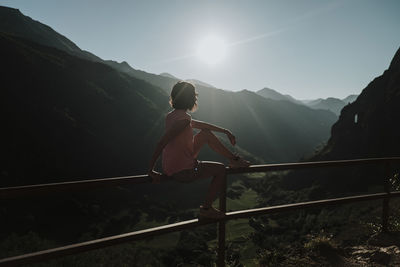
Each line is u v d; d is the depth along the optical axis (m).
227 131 2.42
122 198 67.88
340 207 43.81
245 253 25.23
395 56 88.56
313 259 3.21
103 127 93.25
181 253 36.84
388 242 3.47
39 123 80.50
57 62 108.31
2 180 62.50
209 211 2.42
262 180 97.31
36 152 73.44
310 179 78.56
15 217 53.16
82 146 82.50
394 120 73.31
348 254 3.31
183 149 2.12
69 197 62.25
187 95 2.10
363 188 65.19
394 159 3.73
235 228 45.91
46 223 54.34
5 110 77.50
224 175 2.56
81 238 51.28
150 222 58.53
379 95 82.81
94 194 66.12
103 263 26.39
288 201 71.88
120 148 88.88
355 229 4.09
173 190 74.81
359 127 82.12
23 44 106.75
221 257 2.61
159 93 133.00
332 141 91.19
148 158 89.06
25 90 86.69
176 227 2.32
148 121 103.81
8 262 1.73
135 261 30.94
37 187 1.83
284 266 3.16
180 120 2.03
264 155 167.62
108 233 53.94
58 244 48.53
